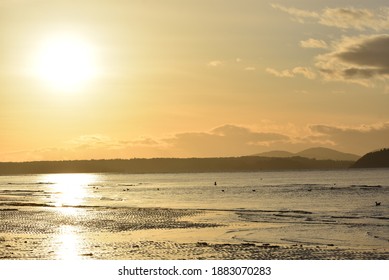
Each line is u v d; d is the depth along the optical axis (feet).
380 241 286.46
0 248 265.34
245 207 544.62
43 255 246.47
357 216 432.25
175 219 412.98
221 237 304.71
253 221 395.75
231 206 560.61
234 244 274.16
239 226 361.71
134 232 330.13
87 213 471.62
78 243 280.51
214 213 467.93
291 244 274.98
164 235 314.35
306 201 631.15
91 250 258.78
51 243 281.54
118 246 270.67
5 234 320.91
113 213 471.62
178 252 252.01
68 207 553.23
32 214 463.42
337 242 282.56
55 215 451.94
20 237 305.94
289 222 386.73
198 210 503.61
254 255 244.22
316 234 316.60
